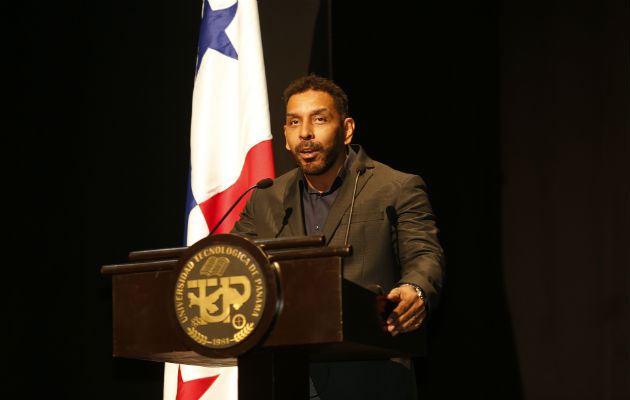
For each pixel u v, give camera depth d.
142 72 7.10
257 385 2.90
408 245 4.01
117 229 6.98
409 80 7.05
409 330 3.41
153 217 6.90
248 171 5.71
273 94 6.31
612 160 6.91
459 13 7.15
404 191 4.17
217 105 6.00
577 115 7.05
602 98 6.98
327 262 2.81
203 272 2.91
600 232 6.89
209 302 2.88
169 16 7.07
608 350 6.78
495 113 7.20
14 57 7.28
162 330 3.03
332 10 6.92
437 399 6.97
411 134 6.99
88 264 7.00
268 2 6.44
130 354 3.09
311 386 4.15
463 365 6.93
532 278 7.02
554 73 7.15
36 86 7.25
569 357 6.88
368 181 4.24
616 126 6.92
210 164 5.89
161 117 6.99
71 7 7.27
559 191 7.04
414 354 3.59
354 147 4.67
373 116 6.91
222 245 2.91
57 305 7.00
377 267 4.04
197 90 6.07
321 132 4.20
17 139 7.24
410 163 6.96
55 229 7.10
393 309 3.36
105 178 7.07
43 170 7.20
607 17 7.02
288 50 6.35
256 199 4.57
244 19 5.98
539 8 7.23
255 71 5.86
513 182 7.14
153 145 6.99
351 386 4.07
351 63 6.93
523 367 6.98
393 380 4.04
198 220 5.79
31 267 7.09
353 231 4.10
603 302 6.83
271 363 2.90
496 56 7.24
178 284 2.94
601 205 6.91
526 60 7.23
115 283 3.14
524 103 7.18
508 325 7.04
